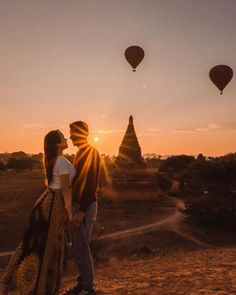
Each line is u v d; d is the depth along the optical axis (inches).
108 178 3100.4
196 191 2349.9
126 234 1722.4
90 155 221.5
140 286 269.4
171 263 393.7
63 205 209.2
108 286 276.4
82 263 231.9
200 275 299.0
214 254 456.8
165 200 3122.5
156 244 1502.2
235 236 1731.1
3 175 6678.2
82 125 225.3
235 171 2252.7
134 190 2994.6
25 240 205.2
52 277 205.5
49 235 205.0
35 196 3366.1
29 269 202.5
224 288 256.5
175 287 263.9
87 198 220.8
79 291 236.8
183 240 1617.9
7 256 1239.5
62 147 213.5
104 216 2301.9
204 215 1989.4
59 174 207.3
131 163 3134.8
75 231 229.0
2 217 2193.7
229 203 2015.3
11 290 315.3
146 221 2164.1
